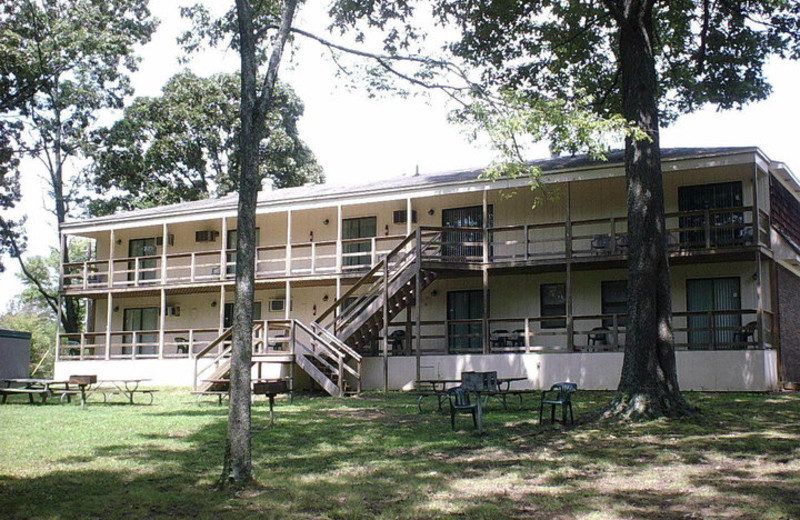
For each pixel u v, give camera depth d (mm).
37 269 62906
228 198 30594
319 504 7609
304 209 24500
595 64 19891
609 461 9516
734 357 17859
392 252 20844
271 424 13211
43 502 7719
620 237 20469
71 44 35219
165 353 28859
